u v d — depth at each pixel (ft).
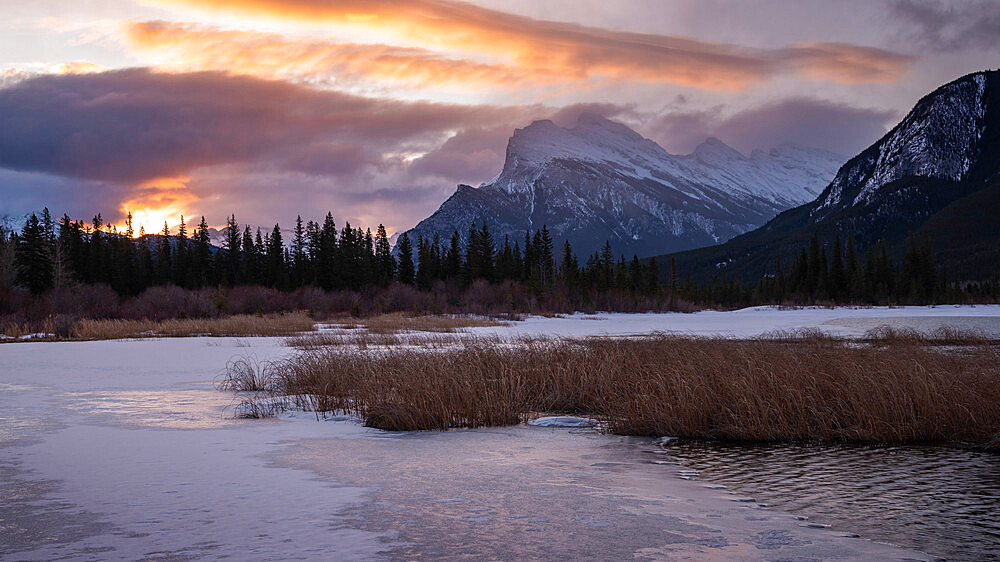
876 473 31.14
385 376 53.47
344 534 21.07
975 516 23.98
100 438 38.17
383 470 30.83
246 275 390.42
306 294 264.93
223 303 199.93
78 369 77.92
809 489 27.99
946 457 35.17
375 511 23.82
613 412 46.39
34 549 19.60
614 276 398.01
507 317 230.07
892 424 40.14
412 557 18.95
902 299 421.59
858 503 25.68
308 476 29.40
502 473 30.45
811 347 78.07
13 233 284.20
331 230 395.96
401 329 155.94
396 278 392.47
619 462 33.47
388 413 43.73
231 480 28.53
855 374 47.39
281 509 24.03
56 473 29.60
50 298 197.06
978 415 40.83
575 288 327.47
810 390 44.52
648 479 29.60
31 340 127.54
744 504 25.40
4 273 253.44
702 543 20.49
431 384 47.78
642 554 19.40
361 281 358.23
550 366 57.52
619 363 58.49
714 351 66.39
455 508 24.32
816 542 20.79
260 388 61.21
